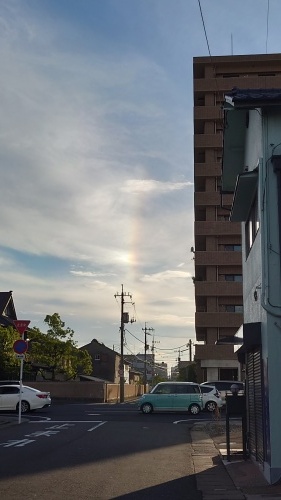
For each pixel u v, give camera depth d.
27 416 26.27
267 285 9.67
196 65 57.91
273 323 9.51
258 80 56.34
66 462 11.88
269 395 9.30
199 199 54.50
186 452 14.11
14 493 8.78
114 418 25.53
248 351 11.89
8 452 13.27
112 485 9.60
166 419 25.53
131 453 13.61
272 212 9.96
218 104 56.88
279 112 10.24
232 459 12.41
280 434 9.16
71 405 39.16
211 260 52.94
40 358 44.59
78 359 47.28
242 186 11.38
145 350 83.62
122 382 49.16
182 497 8.77
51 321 45.16
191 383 29.41
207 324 51.81
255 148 11.10
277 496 8.35
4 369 38.78
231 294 52.09
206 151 55.53
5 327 44.88
